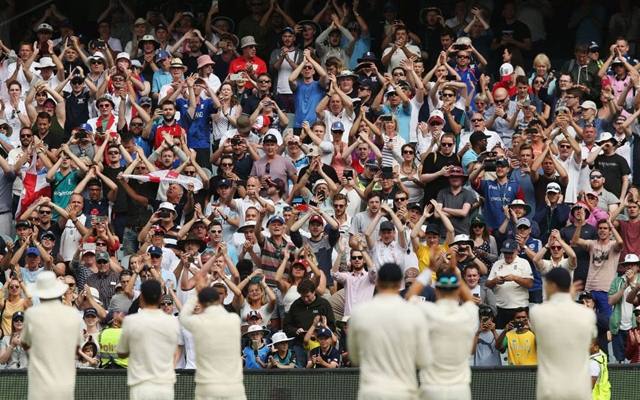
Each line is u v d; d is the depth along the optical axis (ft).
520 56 346.54
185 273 266.36
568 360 193.88
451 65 334.03
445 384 187.93
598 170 299.38
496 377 229.86
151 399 196.44
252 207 279.69
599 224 276.82
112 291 270.87
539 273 272.92
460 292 191.83
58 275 270.87
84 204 291.99
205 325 197.57
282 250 270.26
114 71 321.73
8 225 299.58
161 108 309.63
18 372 226.99
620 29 355.15
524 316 250.37
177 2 355.77
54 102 318.45
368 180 297.12
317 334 249.14
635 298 265.75
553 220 290.15
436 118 305.53
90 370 227.81
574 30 361.51
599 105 331.77
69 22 358.64
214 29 349.41
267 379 229.86
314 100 322.34
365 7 352.28
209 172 309.63
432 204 279.69
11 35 361.92
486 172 293.02
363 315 180.96
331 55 338.95
